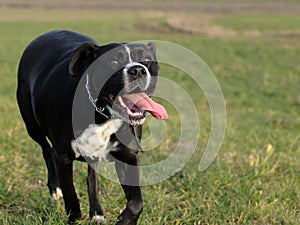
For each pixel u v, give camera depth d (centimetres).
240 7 7575
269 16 5866
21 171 644
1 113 1064
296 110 1454
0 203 557
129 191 459
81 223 493
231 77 1998
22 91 574
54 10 6322
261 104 1526
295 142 878
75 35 550
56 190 572
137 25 4566
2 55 2438
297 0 10056
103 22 4769
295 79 1992
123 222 444
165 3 8994
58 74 471
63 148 461
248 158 728
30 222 482
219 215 533
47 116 470
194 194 588
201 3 9138
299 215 543
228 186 611
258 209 542
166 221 514
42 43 555
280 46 3142
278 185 624
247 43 3278
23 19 4866
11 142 775
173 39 3450
